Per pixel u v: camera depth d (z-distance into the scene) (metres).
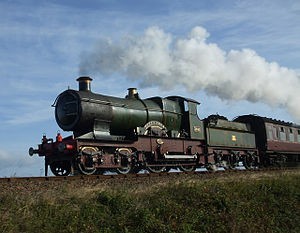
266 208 16.59
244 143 31.48
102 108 21.17
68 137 20.66
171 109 25.53
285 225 15.84
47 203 12.30
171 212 13.79
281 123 36.84
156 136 23.34
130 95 24.52
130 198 13.84
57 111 21.42
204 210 14.71
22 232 10.76
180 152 25.00
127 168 21.36
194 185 16.38
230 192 16.72
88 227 11.59
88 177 17.25
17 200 12.19
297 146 38.84
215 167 27.38
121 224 12.25
